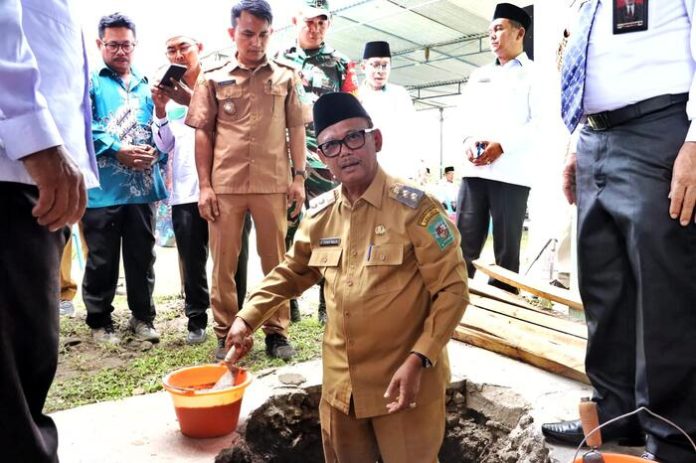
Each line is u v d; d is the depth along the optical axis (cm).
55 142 123
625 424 224
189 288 386
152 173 379
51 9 143
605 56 202
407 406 172
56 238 142
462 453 293
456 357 342
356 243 191
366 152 185
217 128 331
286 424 280
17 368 132
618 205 201
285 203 344
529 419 260
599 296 223
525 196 418
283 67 346
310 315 461
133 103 380
